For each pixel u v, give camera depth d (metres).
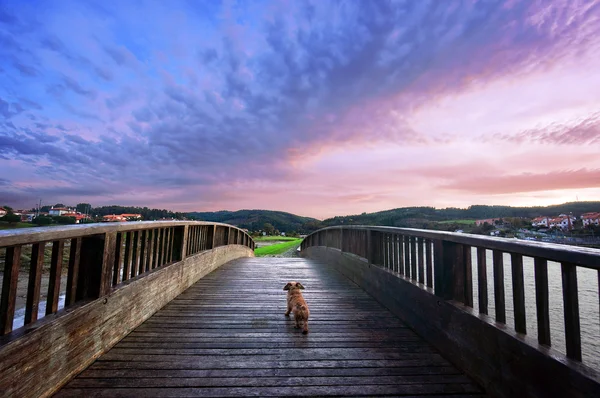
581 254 1.52
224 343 2.91
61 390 2.04
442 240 2.80
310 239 13.73
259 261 9.63
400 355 2.71
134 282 3.20
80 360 2.28
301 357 2.64
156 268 4.04
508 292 8.98
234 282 5.86
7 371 1.62
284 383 2.22
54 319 2.03
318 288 5.49
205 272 6.48
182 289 4.92
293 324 3.52
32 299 1.94
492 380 2.07
